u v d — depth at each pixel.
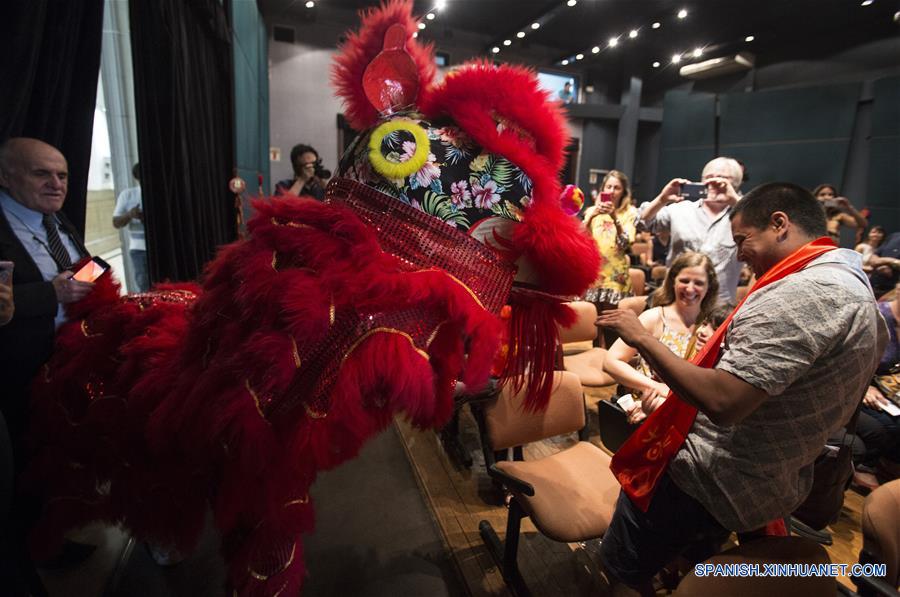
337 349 0.69
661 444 1.13
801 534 1.88
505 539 1.67
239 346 0.71
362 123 0.89
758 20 7.64
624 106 10.22
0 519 0.95
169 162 2.36
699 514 1.11
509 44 8.76
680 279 1.95
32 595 1.16
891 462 2.21
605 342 3.19
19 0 1.20
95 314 1.16
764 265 1.06
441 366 0.74
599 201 3.25
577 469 1.66
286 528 0.76
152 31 2.19
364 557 1.72
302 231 0.71
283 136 8.40
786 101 8.50
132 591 1.50
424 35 8.77
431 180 0.76
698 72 9.44
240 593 0.81
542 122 0.81
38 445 1.09
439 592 1.57
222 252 0.83
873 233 4.74
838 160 8.01
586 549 1.76
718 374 0.91
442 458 2.35
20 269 1.22
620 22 7.88
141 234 2.86
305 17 7.80
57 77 1.44
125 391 0.99
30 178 1.25
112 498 1.02
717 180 2.40
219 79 3.84
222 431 0.72
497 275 0.78
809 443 0.97
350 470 2.24
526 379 0.91
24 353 1.13
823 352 0.90
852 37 7.86
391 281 0.68
